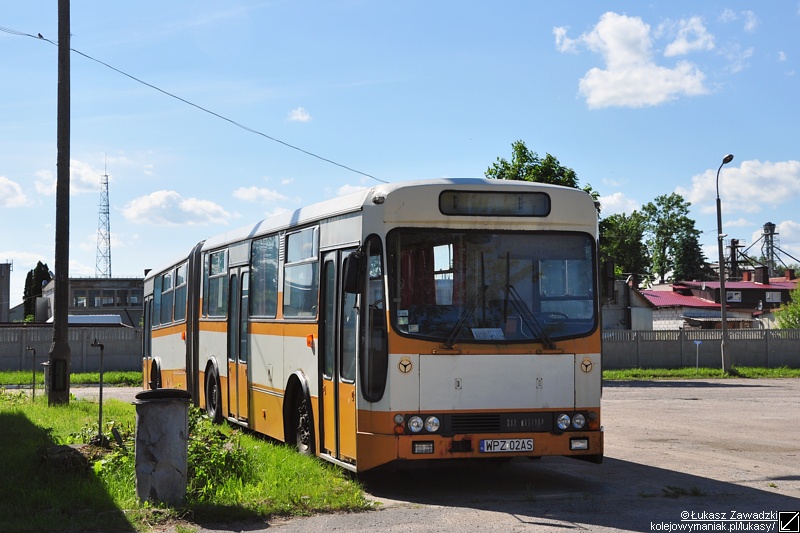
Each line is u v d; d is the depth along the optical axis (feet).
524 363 34.50
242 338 51.67
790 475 38.99
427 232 34.60
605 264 37.19
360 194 36.50
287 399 43.47
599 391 35.32
